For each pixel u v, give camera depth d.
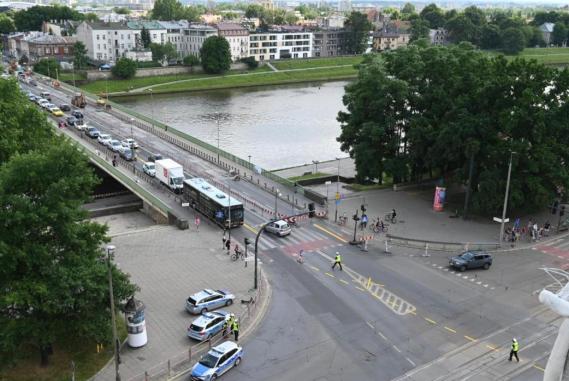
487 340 48.81
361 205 80.81
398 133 92.38
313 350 46.84
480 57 90.38
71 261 41.69
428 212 81.81
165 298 55.22
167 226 75.75
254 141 144.12
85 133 118.12
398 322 51.53
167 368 43.62
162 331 49.19
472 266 62.75
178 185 88.12
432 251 68.25
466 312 53.56
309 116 173.75
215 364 42.31
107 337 42.34
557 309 17.80
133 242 69.50
